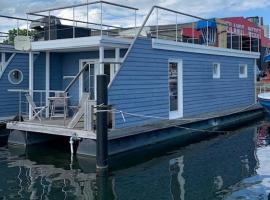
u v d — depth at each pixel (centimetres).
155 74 1352
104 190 843
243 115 1898
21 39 1388
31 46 1401
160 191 834
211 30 1916
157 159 1106
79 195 812
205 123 1566
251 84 2089
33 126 1231
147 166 1032
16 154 1178
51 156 1147
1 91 1499
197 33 1944
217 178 922
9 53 1545
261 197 789
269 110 1798
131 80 1238
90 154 1091
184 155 1156
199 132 1511
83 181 905
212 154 1168
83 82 1570
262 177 927
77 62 1584
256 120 1902
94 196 807
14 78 1545
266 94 1834
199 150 1224
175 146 1284
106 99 988
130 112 1234
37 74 1592
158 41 1352
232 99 1892
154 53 1348
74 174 959
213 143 1336
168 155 1155
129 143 1178
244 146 1288
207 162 1073
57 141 1361
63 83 1625
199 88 1625
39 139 1314
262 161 1080
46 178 927
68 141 1355
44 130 1198
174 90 1489
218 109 1769
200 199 785
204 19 1631
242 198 785
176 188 855
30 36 1520
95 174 959
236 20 2848
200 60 1628
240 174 954
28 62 1591
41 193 824
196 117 1533
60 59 1622
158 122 1349
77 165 1036
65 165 1042
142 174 960
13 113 1542
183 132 1420
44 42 1370
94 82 1534
